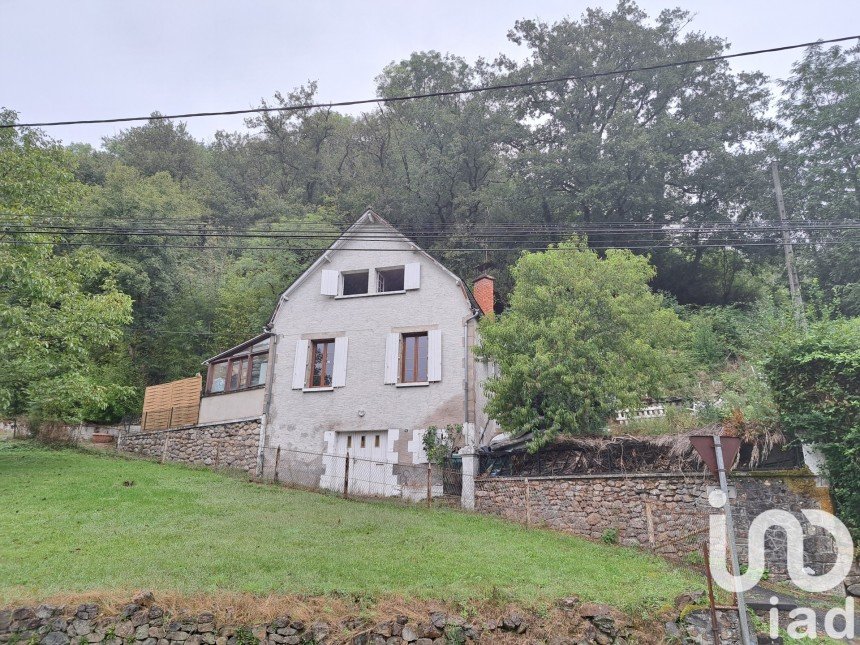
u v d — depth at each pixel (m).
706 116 37.47
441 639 9.30
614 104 38.81
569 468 16.88
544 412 17.78
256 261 37.38
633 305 19.56
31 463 19.59
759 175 34.00
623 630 9.74
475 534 14.16
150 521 13.95
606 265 20.05
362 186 45.06
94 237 32.84
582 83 39.16
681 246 34.16
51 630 9.00
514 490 16.73
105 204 34.50
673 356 22.59
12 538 12.17
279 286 36.19
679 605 10.28
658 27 38.69
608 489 15.42
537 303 19.11
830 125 29.91
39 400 18.58
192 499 16.33
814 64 30.91
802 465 13.80
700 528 14.05
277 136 52.62
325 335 22.03
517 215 38.53
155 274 35.38
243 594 9.80
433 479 18.55
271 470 20.84
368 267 22.47
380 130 48.88
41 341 18.25
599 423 17.61
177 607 9.44
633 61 38.69
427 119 41.62
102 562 10.97
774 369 14.31
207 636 9.14
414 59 45.34
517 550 13.02
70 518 13.84
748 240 33.53
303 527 13.80
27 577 10.16
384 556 11.90
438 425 19.69
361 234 22.91
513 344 18.44
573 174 35.97
